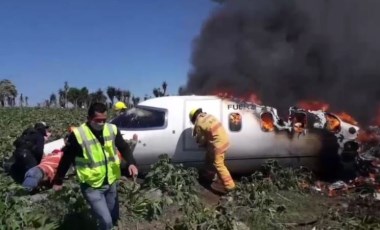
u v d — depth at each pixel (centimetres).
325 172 1002
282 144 957
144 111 946
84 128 527
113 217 568
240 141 938
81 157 525
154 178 802
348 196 838
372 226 657
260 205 729
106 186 534
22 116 3103
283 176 901
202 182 936
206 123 868
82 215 618
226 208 682
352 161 987
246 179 903
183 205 713
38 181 775
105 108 531
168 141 920
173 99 955
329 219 697
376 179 887
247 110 954
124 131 919
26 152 840
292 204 782
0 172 910
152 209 681
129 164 545
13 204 632
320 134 973
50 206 658
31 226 609
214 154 862
